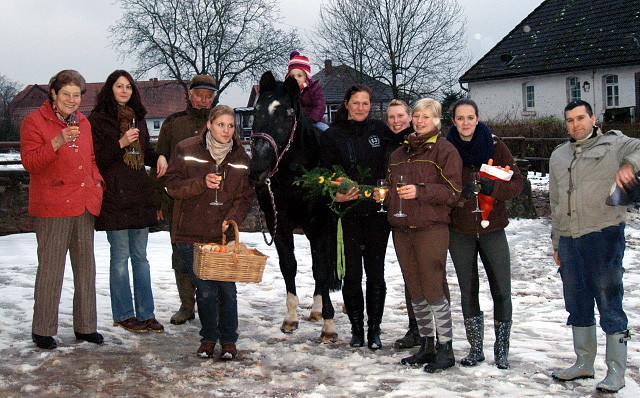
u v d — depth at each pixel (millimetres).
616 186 3865
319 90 6359
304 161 5352
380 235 4941
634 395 3928
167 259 8625
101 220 5074
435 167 4359
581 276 4191
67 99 4590
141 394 3865
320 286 5398
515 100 29812
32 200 4703
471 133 4473
